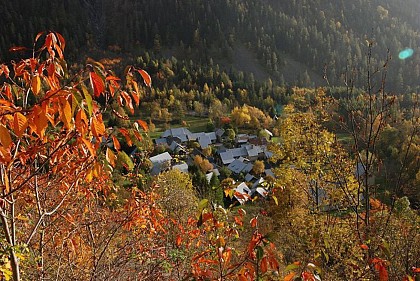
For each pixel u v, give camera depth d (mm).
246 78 127250
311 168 12523
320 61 146500
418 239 5109
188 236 5457
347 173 7543
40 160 3516
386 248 3197
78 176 3498
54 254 4699
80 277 4730
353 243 7051
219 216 3443
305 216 11891
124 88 2424
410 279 3428
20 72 2525
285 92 107500
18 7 143625
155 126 86875
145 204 5254
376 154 4621
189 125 90125
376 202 4797
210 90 109938
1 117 1840
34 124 1810
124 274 5570
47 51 2500
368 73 4406
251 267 2756
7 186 2760
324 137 12219
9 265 3152
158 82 111750
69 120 1716
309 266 2773
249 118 85000
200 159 57969
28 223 4570
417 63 107500
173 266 5512
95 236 5391
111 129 2613
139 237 5613
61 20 146000
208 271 2955
